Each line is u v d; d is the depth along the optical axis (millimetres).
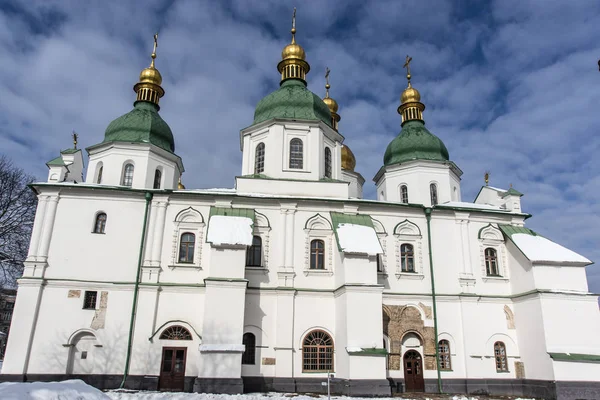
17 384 11250
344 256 26250
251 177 30500
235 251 25703
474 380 27609
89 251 26859
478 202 36281
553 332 26453
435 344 28047
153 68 37031
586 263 28109
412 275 29203
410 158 37094
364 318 25141
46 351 24891
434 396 25188
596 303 27250
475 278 29734
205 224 28219
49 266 26297
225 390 23234
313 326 27031
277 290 27188
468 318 28734
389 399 23031
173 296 26531
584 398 25094
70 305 25797
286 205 29078
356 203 29719
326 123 33656
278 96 34344
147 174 32688
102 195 27922
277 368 25969
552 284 27812
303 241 28641
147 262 26984
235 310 24641
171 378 25125
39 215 27031
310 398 22422
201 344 23953
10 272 35875
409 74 41469
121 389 23906
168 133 35031
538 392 26516
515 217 31688
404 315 28375
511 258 30172
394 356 27547
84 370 25125
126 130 33562
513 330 28938
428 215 30500
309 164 31891
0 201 36031
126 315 25938
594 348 26500
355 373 24000
